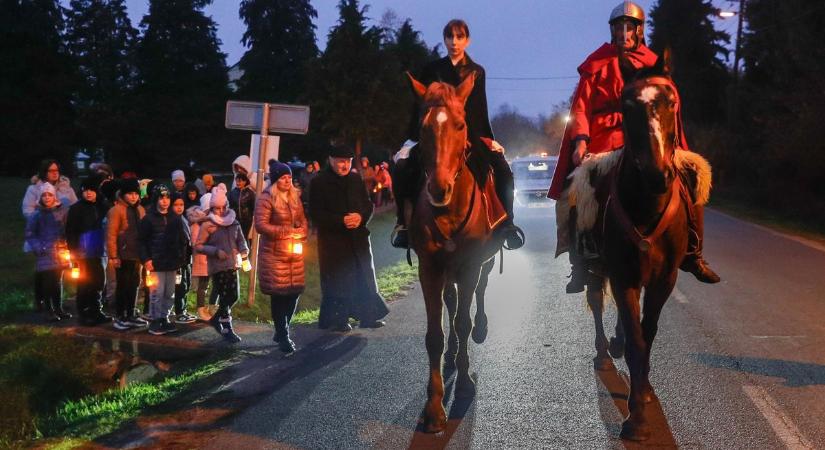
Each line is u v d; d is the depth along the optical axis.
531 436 5.30
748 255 15.78
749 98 40.88
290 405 6.18
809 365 7.04
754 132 40.97
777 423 5.45
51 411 7.63
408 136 6.40
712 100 59.50
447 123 5.10
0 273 12.62
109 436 5.66
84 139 50.06
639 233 5.13
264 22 61.38
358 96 31.16
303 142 53.97
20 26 49.62
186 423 5.84
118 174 11.33
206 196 9.33
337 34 31.36
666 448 5.03
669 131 4.77
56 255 9.83
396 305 10.95
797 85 29.36
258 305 11.25
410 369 7.18
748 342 7.98
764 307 9.98
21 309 10.23
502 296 11.09
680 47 60.50
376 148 35.50
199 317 9.89
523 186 27.34
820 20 27.94
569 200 6.05
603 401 6.03
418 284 12.96
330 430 5.54
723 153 42.62
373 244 18.61
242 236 9.06
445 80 6.39
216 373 7.32
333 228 8.91
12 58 46.09
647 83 4.83
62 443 5.56
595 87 6.30
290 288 7.96
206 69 60.12
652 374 6.77
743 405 5.87
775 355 7.43
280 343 8.05
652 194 5.02
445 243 5.55
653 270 5.31
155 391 6.89
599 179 5.62
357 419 5.77
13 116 45.22
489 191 6.12
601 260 5.73
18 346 8.65
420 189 5.82
